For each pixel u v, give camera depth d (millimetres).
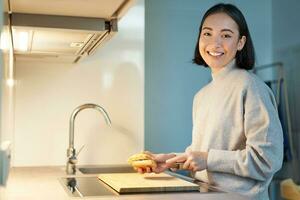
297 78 2914
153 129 2881
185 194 1131
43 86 1954
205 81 2965
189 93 2945
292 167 2910
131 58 2037
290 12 2979
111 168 1936
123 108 2025
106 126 2004
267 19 3129
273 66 3111
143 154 1492
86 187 1290
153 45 2904
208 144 1477
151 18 2910
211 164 1377
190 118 2936
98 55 2008
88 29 1331
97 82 2004
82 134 1980
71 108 1979
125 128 2021
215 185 1422
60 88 1971
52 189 1219
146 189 1196
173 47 2938
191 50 2963
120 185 1232
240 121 1419
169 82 2920
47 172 1706
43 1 1141
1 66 757
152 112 2883
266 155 1339
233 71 1527
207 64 1666
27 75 1938
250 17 3125
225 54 1523
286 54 3014
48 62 1961
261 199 1408
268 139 1349
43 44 1568
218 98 1507
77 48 1650
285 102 2994
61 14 1297
